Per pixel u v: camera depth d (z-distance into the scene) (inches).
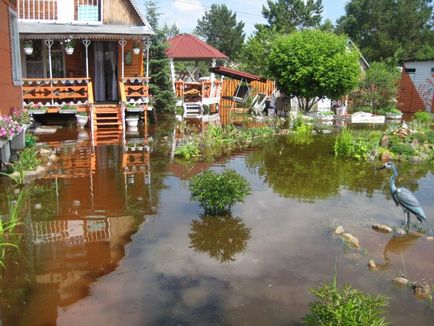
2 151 390.3
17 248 240.4
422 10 2049.7
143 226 277.4
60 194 338.3
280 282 209.0
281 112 1026.7
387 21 2025.1
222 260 232.2
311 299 193.6
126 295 194.7
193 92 979.9
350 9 2170.3
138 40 738.8
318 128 798.5
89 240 253.8
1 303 186.9
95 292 196.9
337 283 209.5
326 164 481.1
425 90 1175.0
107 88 791.1
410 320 180.2
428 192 378.6
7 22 439.2
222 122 837.2
